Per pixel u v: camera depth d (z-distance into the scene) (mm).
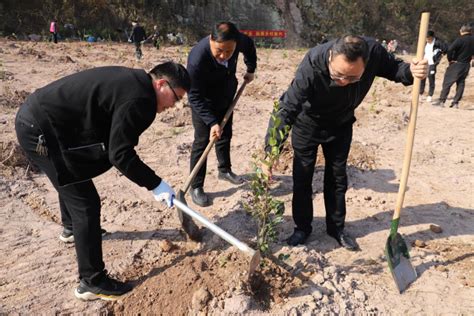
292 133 3420
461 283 3314
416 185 5004
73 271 3400
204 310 2936
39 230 3896
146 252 3625
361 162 5500
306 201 3590
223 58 3652
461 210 4461
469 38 8500
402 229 4082
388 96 9656
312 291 3053
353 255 3633
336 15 31625
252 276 3004
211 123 3889
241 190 4668
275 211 3203
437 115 8031
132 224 4039
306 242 3797
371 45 3008
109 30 24125
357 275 3355
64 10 23703
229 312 2877
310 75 2961
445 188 4949
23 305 3023
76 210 2889
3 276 3289
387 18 32688
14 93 7336
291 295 3041
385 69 3170
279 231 3896
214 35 3516
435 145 6270
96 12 24688
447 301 3135
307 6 31109
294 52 19047
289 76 10969
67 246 3691
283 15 30359
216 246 3590
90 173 2828
